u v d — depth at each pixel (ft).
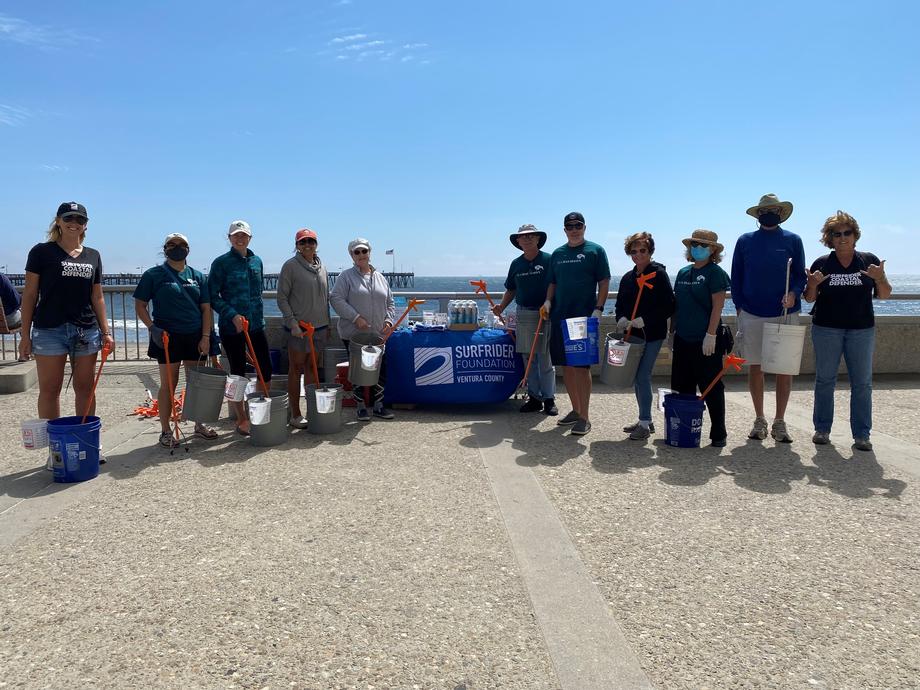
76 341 15.34
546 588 9.55
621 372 16.98
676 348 17.69
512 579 9.84
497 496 13.39
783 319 16.78
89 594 9.36
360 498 13.28
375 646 8.07
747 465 15.48
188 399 16.76
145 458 16.12
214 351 18.74
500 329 22.68
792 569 10.16
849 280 16.37
